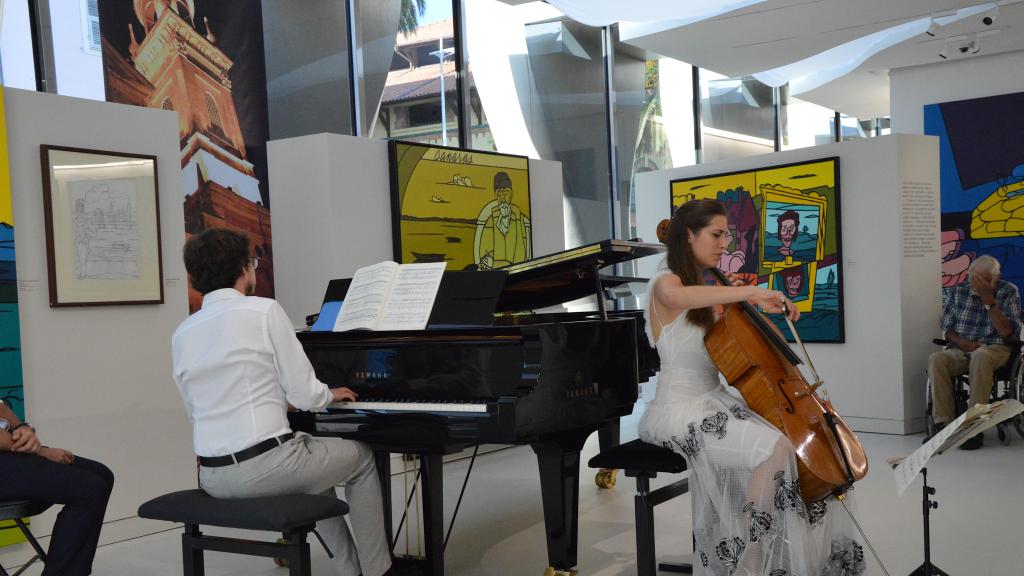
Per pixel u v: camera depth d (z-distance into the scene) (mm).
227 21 5902
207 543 2787
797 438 2777
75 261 4242
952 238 9727
